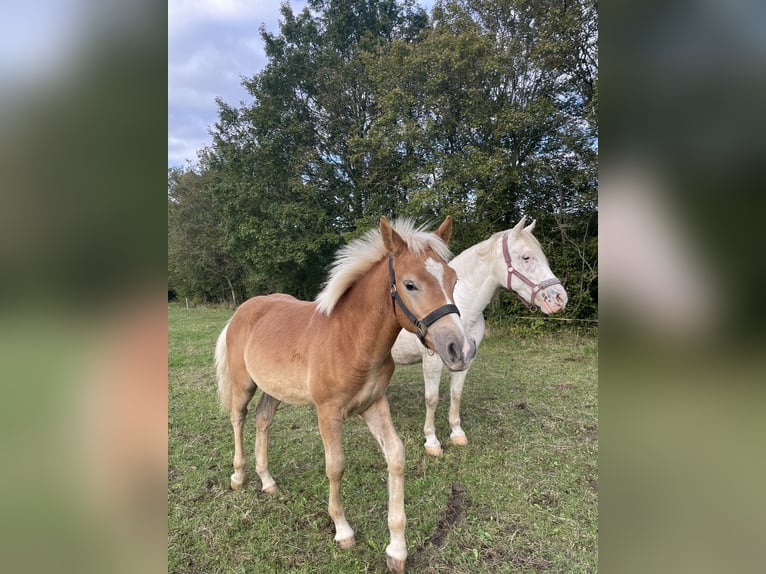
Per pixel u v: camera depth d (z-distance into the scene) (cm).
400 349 344
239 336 284
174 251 1906
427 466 311
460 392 346
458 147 940
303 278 1447
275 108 1250
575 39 736
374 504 266
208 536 240
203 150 1888
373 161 1114
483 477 292
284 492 283
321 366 208
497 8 838
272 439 372
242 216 1336
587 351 677
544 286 313
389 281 192
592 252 800
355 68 1193
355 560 218
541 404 439
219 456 341
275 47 1288
